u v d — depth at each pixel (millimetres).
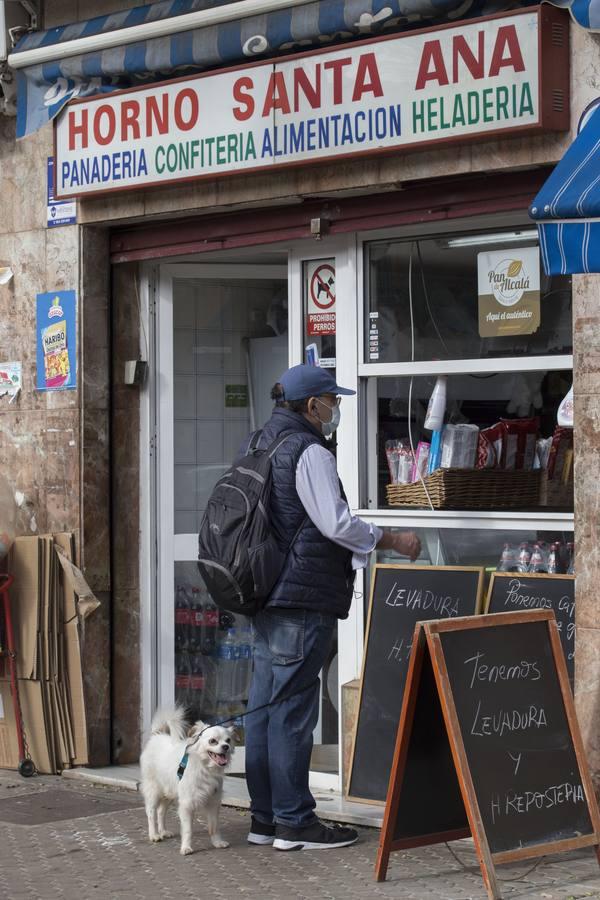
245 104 8695
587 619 7434
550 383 8250
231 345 10062
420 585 8391
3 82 10148
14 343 10445
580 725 7430
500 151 7828
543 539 8195
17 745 9992
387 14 8023
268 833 7891
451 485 8406
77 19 10016
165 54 9078
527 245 8266
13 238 10430
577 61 7551
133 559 10125
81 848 7875
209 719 10031
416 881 7008
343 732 8734
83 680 9883
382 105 8070
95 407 10031
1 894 6953
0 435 10461
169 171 9125
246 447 7852
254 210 9250
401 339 8805
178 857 7637
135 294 10180
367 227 8695
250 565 7406
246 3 8625
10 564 10000
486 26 7617
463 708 6680
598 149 6680
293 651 7559
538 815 6773
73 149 9680
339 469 9062
